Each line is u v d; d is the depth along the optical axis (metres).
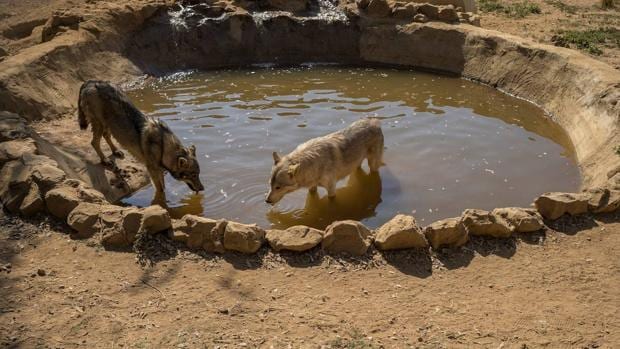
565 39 15.10
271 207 8.77
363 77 15.15
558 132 11.77
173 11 16.53
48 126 11.27
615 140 9.80
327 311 5.85
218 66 16.25
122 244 6.89
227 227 6.80
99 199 7.59
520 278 6.49
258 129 11.23
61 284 6.18
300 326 5.60
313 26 16.75
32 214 7.45
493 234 7.16
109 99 8.95
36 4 17.48
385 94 13.66
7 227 7.25
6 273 6.34
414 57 16.05
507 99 13.59
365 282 6.36
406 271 6.58
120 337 5.38
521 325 5.70
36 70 12.36
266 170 9.65
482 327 5.66
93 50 14.35
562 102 12.42
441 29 15.79
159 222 6.87
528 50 13.92
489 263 6.76
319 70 15.85
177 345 5.28
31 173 7.76
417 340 5.44
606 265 6.71
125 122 8.89
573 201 7.54
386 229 6.93
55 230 7.20
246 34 16.53
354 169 9.19
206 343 5.32
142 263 6.59
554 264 6.74
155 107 12.60
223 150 10.33
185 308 5.83
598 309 5.95
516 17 18.00
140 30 15.80
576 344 5.44
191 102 12.95
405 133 11.28
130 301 5.93
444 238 6.89
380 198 9.03
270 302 5.97
